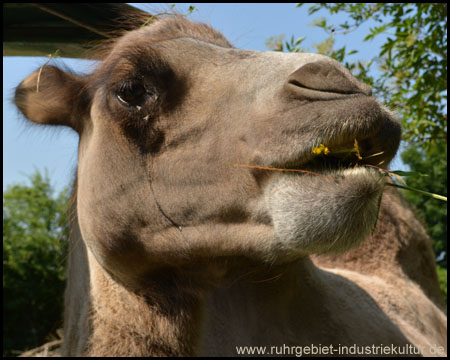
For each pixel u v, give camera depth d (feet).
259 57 9.43
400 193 17.74
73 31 16.61
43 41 16.88
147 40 10.16
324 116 7.55
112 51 10.96
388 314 14.08
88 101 11.38
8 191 69.92
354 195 7.41
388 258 16.07
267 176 8.38
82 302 11.52
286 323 11.92
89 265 11.53
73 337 11.50
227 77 9.42
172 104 9.61
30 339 57.93
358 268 16.03
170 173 9.56
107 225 10.28
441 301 17.69
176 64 9.75
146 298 10.43
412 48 18.80
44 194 70.90
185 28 10.84
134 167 9.93
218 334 11.48
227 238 9.16
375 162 7.94
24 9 15.62
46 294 60.75
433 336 14.90
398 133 8.06
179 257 9.85
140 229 10.00
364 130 7.36
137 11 13.12
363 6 18.37
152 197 9.77
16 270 60.59
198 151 9.30
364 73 17.88
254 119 8.66
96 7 14.55
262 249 8.86
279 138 8.04
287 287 11.73
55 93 11.80
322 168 7.84
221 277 10.40
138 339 10.29
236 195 8.89
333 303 12.88
